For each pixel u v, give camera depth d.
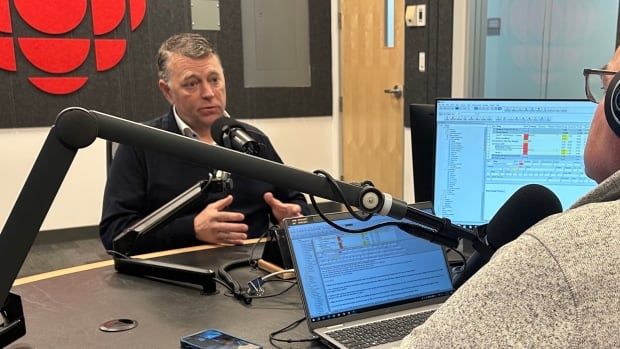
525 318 0.50
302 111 4.71
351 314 1.04
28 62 3.71
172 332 1.05
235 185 1.85
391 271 1.11
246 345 0.97
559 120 1.39
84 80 3.87
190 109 1.93
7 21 3.62
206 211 1.64
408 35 4.05
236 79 4.39
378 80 4.40
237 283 1.26
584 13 2.95
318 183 0.71
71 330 1.06
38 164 0.63
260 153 1.04
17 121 3.74
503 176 1.44
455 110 1.43
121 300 1.21
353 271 1.08
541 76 3.24
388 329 1.01
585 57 2.97
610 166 0.68
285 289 1.26
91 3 3.81
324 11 4.67
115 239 1.43
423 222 0.79
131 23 3.96
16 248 0.63
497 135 1.42
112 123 0.65
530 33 3.27
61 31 3.75
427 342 0.54
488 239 0.92
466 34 3.59
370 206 0.73
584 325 0.49
